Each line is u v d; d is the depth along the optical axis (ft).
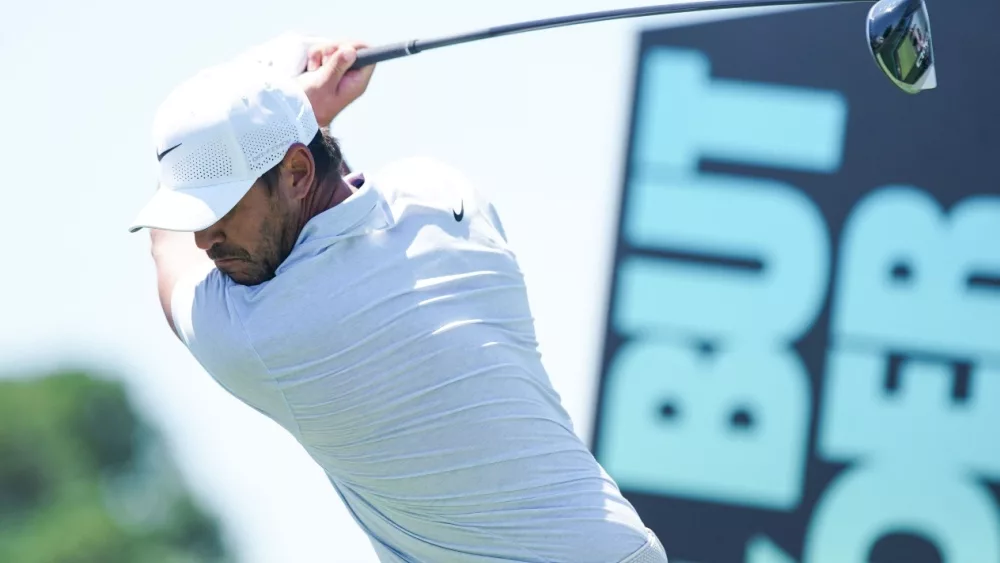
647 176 74.54
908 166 73.46
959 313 73.20
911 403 72.95
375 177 43.34
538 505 43.06
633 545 43.39
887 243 73.51
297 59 46.88
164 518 217.97
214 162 40.50
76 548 214.48
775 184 74.18
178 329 43.93
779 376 73.41
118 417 222.07
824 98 73.97
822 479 73.00
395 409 42.45
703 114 74.38
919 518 72.54
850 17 73.87
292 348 41.83
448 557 44.70
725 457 73.26
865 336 73.26
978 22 73.15
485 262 42.91
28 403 223.51
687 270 73.92
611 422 73.77
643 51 74.79
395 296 41.75
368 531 46.47
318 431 43.45
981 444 72.59
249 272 42.09
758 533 72.95
